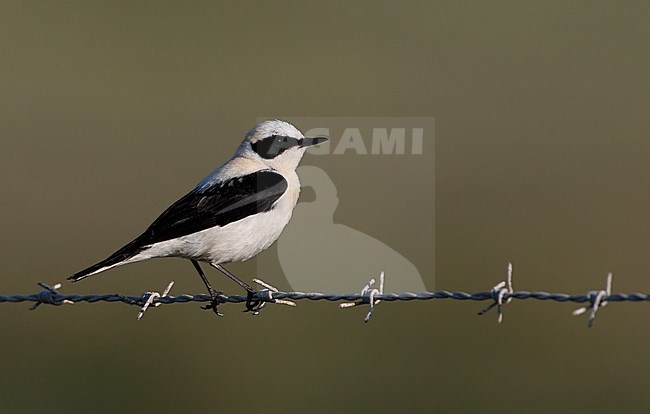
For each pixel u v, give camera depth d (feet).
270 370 44.11
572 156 73.05
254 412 41.32
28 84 81.82
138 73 84.89
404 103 81.61
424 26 99.45
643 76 89.71
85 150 70.74
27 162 68.23
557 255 57.26
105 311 50.16
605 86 86.38
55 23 94.63
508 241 58.90
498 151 73.82
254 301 24.43
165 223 24.85
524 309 51.83
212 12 100.53
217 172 25.81
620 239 59.41
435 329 48.47
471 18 102.78
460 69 90.38
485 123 79.00
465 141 75.72
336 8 103.81
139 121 76.02
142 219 60.80
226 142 72.59
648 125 79.00
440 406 40.75
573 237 59.72
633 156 72.95
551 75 89.66
